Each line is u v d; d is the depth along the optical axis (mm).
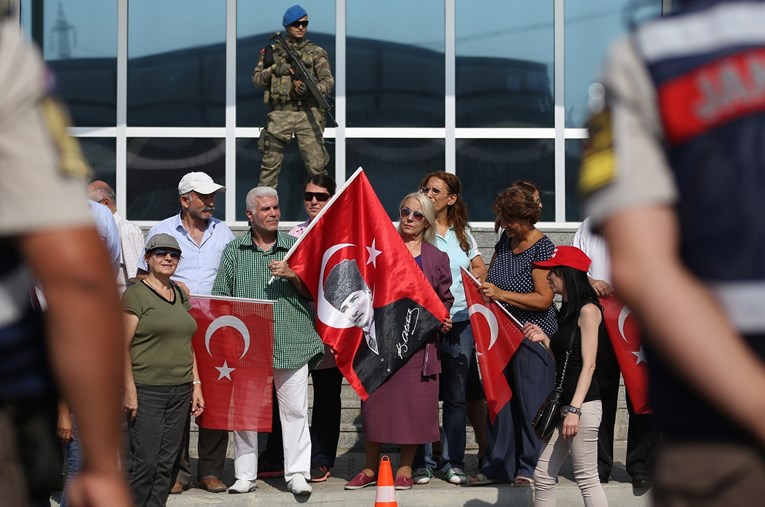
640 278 1449
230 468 8500
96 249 1513
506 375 7848
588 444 6406
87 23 12445
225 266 7812
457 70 12445
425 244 8008
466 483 7883
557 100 12391
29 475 1619
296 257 7703
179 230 8227
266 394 7488
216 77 12422
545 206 12359
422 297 7684
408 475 7754
